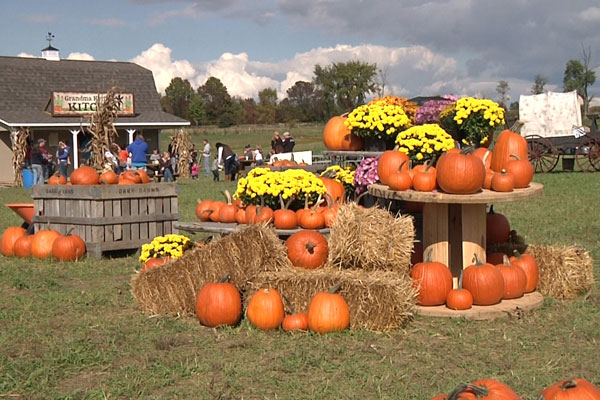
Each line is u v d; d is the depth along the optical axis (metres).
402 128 9.61
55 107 31.34
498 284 6.81
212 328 6.43
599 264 9.14
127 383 4.95
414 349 5.72
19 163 27.92
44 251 10.26
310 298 6.47
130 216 10.72
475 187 6.90
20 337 6.18
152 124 33.72
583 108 55.34
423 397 4.63
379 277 6.38
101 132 22.58
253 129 78.81
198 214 9.48
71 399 4.67
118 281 8.77
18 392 4.87
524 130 28.94
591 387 3.24
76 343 5.95
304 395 4.70
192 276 6.84
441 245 7.20
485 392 3.00
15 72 34.19
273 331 6.29
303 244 7.12
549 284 7.43
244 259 6.83
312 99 96.31
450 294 6.77
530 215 14.05
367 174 9.27
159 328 6.47
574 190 18.78
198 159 39.94
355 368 5.21
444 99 10.02
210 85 93.56
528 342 5.86
